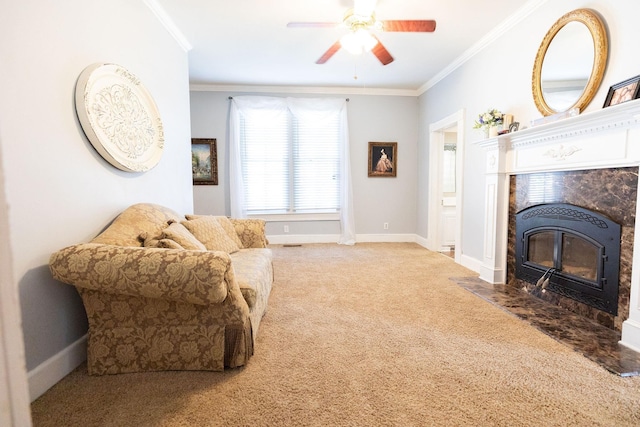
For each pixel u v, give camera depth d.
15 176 1.37
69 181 1.67
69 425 1.28
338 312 2.42
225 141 5.08
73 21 1.70
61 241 1.62
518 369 1.66
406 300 2.67
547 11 2.56
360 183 5.37
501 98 3.14
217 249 2.53
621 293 2.03
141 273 1.43
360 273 3.50
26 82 1.41
